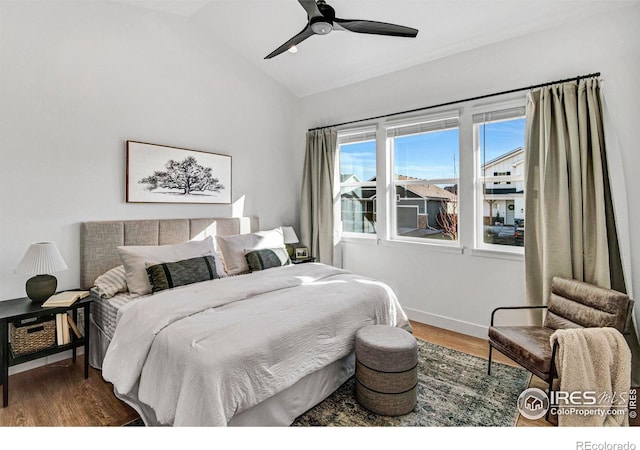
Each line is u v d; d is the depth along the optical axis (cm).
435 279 350
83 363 265
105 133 286
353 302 235
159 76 322
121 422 191
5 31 235
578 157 253
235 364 156
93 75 278
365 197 422
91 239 274
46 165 256
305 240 456
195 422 144
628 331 207
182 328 179
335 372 222
